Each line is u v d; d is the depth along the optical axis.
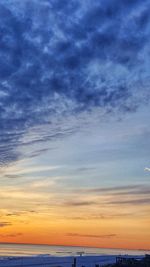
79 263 131.00
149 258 103.50
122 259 103.38
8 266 118.88
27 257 171.50
